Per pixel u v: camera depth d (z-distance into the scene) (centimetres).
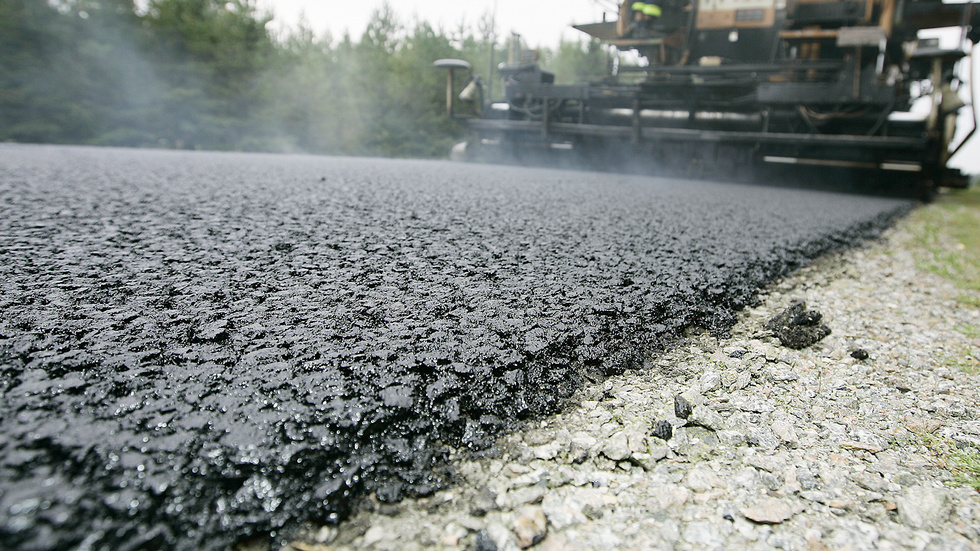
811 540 120
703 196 676
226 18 2903
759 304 278
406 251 301
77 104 2386
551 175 932
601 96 1174
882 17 898
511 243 332
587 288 255
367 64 3478
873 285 348
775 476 143
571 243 341
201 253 280
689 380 193
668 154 1116
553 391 171
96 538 96
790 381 201
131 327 181
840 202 740
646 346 211
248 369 156
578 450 146
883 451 159
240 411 136
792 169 1013
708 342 227
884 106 905
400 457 132
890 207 750
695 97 1080
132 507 104
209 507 109
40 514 97
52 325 179
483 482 130
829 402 188
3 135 2228
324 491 119
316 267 263
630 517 124
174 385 145
